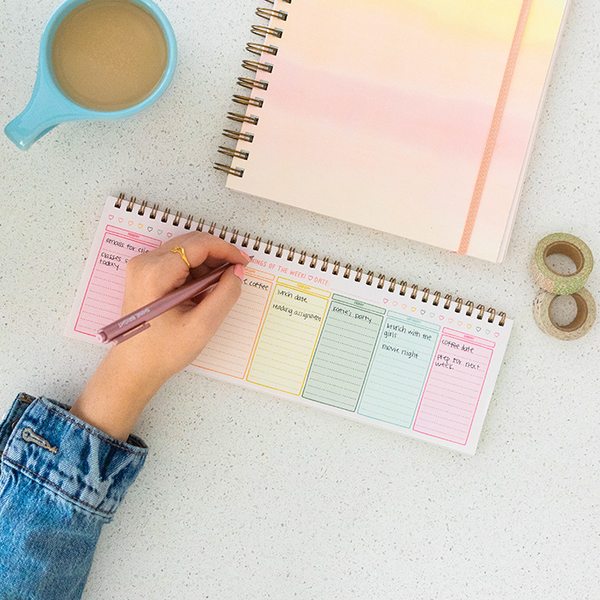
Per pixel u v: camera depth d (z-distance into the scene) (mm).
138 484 739
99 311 704
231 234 723
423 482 756
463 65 680
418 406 735
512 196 690
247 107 691
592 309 708
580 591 758
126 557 742
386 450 752
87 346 725
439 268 737
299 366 729
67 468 650
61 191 714
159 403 735
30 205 713
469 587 759
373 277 720
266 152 685
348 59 680
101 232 698
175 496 744
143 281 632
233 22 709
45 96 607
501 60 680
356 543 757
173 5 702
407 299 723
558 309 751
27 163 710
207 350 721
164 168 718
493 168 690
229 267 666
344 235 732
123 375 658
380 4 674
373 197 689
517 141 689
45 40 604
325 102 682
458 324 726
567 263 747
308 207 689
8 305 717
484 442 754
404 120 685
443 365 731
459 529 758
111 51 638
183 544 747
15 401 688
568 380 749
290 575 756
